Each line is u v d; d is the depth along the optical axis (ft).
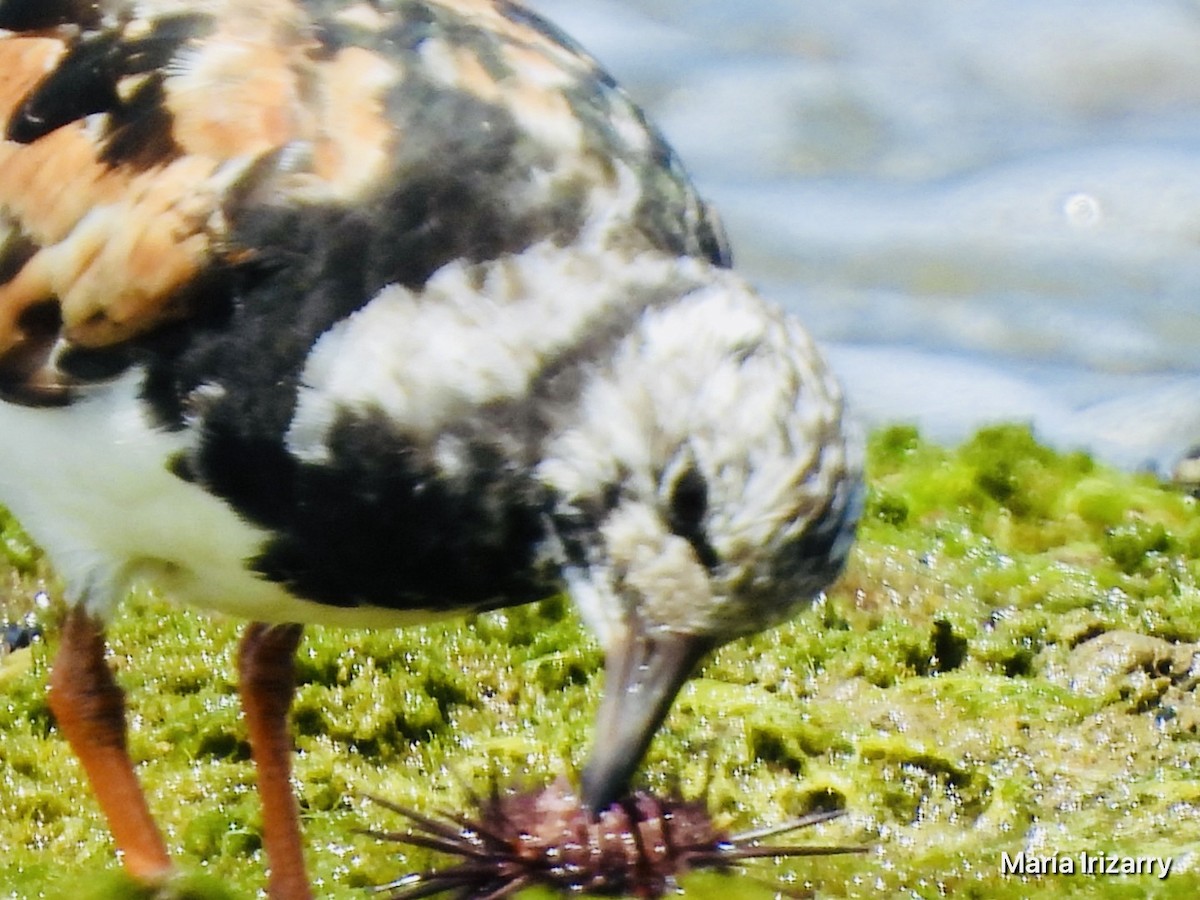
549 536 29.19
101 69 31.86
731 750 38.09
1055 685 40.70
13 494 33.12
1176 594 43.37
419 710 39.42
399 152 29.91
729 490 27.50
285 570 31.27
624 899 31.55
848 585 43.32
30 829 37.35
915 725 39.37
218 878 35.63
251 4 31.78
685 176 32.09
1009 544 46.68
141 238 30.40
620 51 88.38
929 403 63.00
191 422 30.37
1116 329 68.03
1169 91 86.99
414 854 35.99
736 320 28.22
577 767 37.45
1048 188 77.36
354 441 29.55
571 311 28.81
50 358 31.17
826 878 35.37
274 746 36.22
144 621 41.86
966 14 91.50
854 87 85.51
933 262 72.18
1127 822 37.17
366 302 29.58
